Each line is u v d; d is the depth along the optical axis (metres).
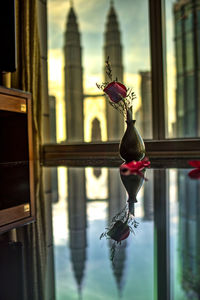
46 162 2.31
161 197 0.72
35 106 2.64
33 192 0.93
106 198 0.76
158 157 2.34
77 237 0.41
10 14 2.20
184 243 0.36
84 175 1.35
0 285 0.26
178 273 0.27
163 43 2.51
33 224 0.52
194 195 0.73
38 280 0.27
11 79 2.59
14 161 2.27
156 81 2.51
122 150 1.53
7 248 0.37
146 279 0.26
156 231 0.42
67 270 0.29
